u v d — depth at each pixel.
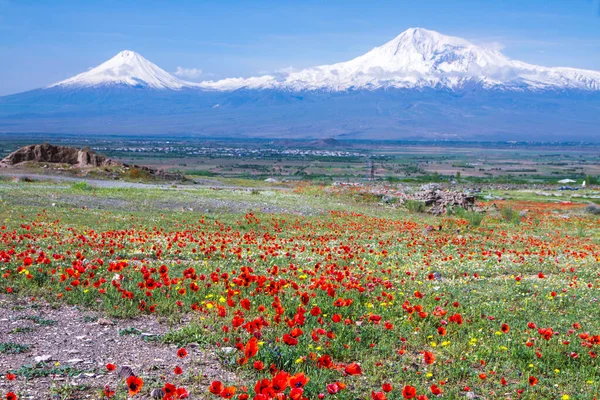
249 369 8.37
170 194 45.34
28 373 7.72
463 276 17.61
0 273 12.93
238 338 9.48
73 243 19.03
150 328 10.24
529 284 16.41
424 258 20.72
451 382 8.58
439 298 12.73
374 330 10.69
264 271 16.19
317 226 31.81
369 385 8.19
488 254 23.03
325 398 7.46
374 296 13.22
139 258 17.52
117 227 25.97
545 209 54.56
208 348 9.26
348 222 34.47
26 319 10.16
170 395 6.20
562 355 9.92
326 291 12.76
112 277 13.36
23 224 22.73
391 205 49.97
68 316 10.59
